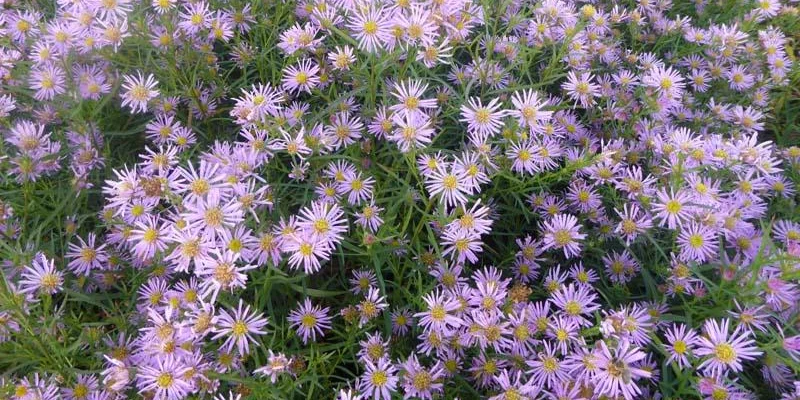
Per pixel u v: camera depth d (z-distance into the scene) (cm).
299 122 37
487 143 37
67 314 33
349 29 40
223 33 43
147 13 43
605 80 47
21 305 28
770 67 49
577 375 28
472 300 31
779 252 31
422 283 35
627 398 26
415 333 33
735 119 45
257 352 30
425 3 35
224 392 29
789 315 31
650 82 43
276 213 34
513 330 29
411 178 38
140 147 43
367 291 34
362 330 32
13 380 29
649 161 40
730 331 30
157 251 31
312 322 32
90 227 38
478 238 33
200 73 42
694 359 28
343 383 31
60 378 29
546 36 44
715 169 35
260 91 38
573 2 51
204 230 29
